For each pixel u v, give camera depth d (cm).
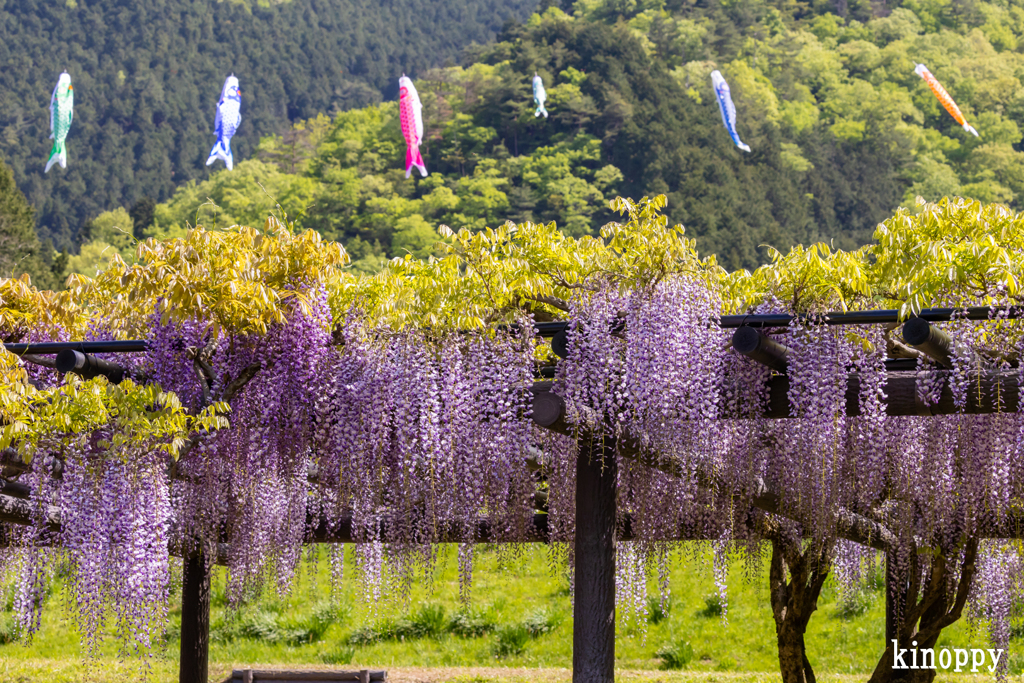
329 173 7850
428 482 637
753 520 759
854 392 576
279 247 650
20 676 1160
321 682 1045
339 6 16125
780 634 843
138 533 593
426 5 17438
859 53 10162
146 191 10638
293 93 13938
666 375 576
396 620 1407
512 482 682
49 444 605
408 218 7100
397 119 8756
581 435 611
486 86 8688
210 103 12744
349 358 654
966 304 535
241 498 694
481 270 620
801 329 565
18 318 668
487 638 1376
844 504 670
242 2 14838
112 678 1129
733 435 628
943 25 11069
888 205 7644
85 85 11981
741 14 11531
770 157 7694
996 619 738
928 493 645
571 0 12581
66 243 9156
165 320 622
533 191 7431
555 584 1490
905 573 834
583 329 599
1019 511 648
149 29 13275
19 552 691
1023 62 9756
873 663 1272
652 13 11556
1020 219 529
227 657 1353
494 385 621
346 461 646
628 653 1344
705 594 1441
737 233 6231
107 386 593
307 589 1502
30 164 10506
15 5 13038
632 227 611
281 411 657
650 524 686
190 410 644
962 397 546
